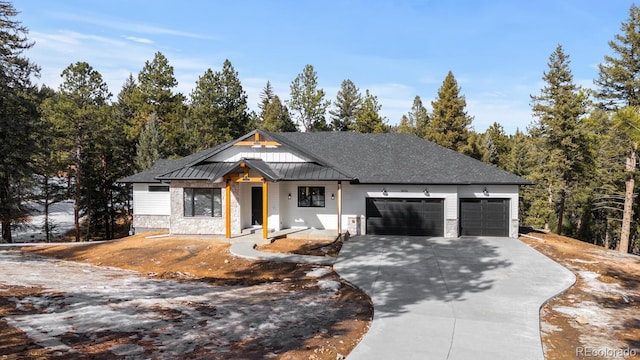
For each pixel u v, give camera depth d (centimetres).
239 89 5331
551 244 2158
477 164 2459
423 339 916
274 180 2108
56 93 4512
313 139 2856
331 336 924
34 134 3020
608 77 3328
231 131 5203
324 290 1334
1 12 2934
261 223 2397
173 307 1100
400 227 2355
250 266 1672
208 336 889
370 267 1619
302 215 2422
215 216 2264
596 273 1588
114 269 1744
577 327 1030
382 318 1054
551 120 3941
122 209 4181
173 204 2280
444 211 2302
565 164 3875
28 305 1084
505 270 1580
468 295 1270
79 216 3772
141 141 3944
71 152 3622
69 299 1152
